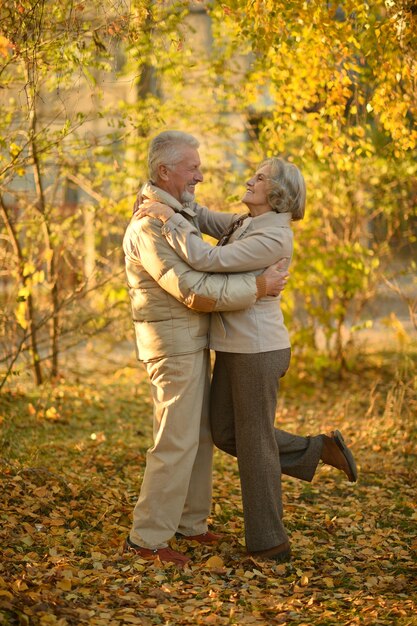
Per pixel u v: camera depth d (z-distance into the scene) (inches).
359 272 336.2
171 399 165.9
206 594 152.9
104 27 199.3
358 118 247.4
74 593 146.6
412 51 205.9
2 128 256.2
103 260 314.8
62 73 221.6
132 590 151.5
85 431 278.2
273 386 169.0
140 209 167.2
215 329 169.0
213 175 328.8
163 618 141.9
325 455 177.2
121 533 180.4
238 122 370.0
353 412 314.7
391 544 183.8
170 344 165.5
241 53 283.3
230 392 171.5
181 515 176.4
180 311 165.5
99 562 160.9
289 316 336.2
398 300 438.9
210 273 163.3
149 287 166.6
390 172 327.9
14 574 150.6
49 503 190.9
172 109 308.0
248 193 170.9
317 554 176.1
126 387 347.6
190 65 273.9
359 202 343.3
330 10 208.5
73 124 239.3
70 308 327.0
